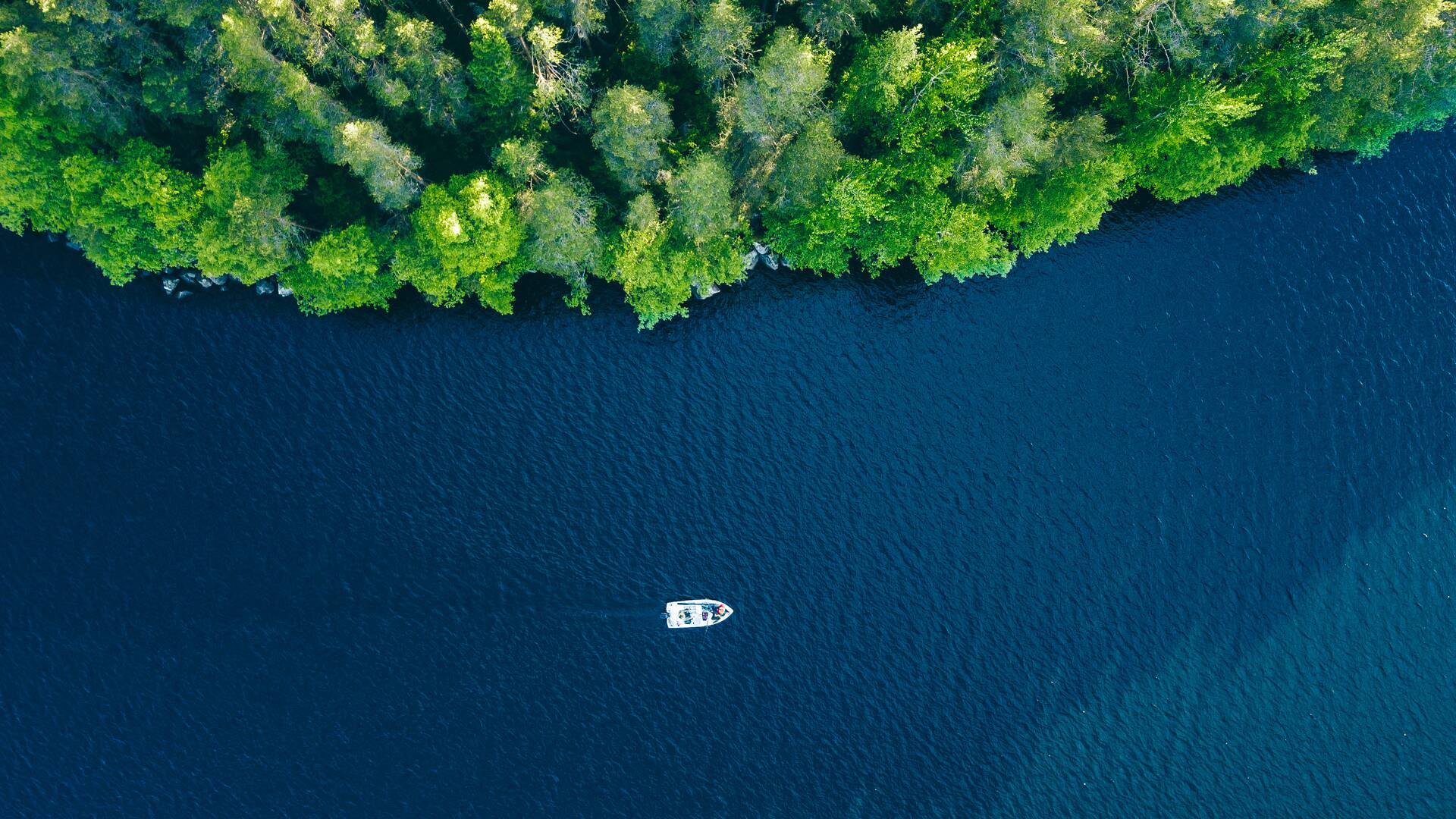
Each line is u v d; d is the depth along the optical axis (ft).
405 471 249.96
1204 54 222.89
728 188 212.84
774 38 214.07
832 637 257.14
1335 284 263.08
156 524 244.01
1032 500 260.42
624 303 246.88
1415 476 264.11
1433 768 260.42
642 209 211.61
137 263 223.10
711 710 255.50
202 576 245.65
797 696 256.73
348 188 222.69
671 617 253.03
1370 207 262.26
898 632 258.16
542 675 252.83
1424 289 264.11
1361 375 264.31
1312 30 226.17
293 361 244.01
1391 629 263.08
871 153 232.12
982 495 259.60
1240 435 263.29
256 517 246.68
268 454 246.27
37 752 241.96
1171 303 260.62
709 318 250.57
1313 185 260.42
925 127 221.05
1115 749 260.42
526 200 208.03
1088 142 219.82
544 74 204.23
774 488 255.91
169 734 245.65
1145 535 262.06
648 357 251.19
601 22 205.46
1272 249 260.83
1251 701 261.65
